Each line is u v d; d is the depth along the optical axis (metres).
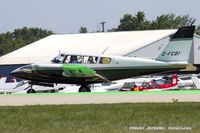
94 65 92.12
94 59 92.38
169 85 131.75
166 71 95.69
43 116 56.16
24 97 76.81
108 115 56.34
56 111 59.84
